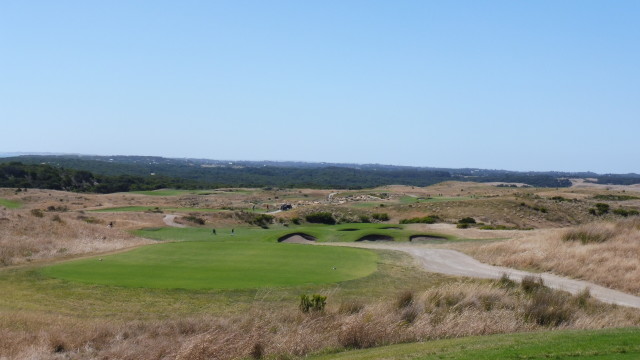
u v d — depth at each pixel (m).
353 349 12.78
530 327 14.69
